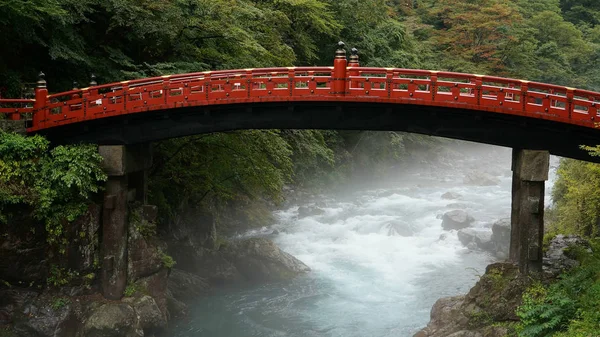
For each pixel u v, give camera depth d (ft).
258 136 90.63
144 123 71.61
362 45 159.43
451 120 68.39
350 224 121.39
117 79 91.97
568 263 72.28
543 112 63.87
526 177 66.64
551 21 245.65
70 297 69.41
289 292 89.15
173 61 95.30
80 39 89.25
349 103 68.03
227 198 112.47
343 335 75.05
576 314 58.49
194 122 71.46
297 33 135.44
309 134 114.73
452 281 93.25
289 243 109.91
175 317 79.41
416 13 245.65
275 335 75.25
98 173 69.41
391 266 100.27
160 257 75.36
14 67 87.76
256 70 69.05
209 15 93.50
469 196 152.87
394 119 69.41
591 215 87.45
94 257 70.54
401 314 81.20
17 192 65.98
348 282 93.09
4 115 74.28
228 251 95.86
